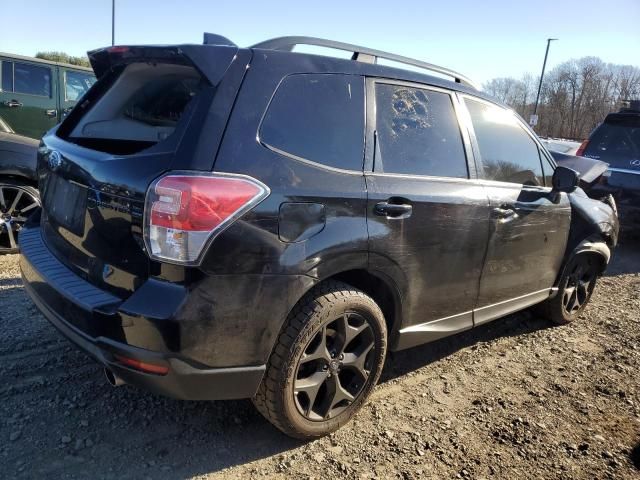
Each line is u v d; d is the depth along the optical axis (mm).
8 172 5188
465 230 3086
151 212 2109
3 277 4680
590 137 8211
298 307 2441
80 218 2512
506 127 3645
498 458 2703
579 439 2906
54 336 3594
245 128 2264
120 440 2621
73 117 3125
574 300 4527
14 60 8719
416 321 3027
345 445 2717
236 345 2232
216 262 2121
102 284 2375
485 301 3459
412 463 2619
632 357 3971
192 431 2740
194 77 2520
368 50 2889
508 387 3430
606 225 4449
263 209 2219
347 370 2807
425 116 3053
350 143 2631
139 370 2146
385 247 2658
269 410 2484
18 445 2510
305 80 2525
